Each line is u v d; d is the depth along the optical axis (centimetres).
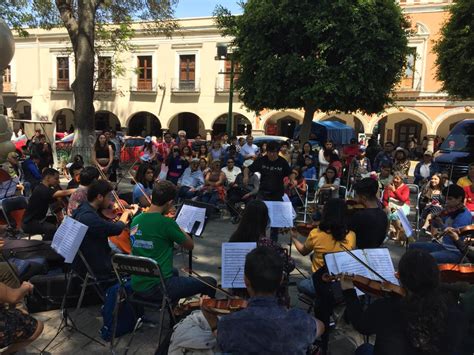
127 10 1348
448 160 999
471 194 633
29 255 428
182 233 345
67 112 3041
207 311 247
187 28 2595
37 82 2928
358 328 219
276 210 479
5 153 438
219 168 873
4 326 262
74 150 1077
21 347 277
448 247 450
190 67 2658
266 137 1656
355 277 255
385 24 1170
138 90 2747
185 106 2692
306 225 425
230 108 1402
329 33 1163
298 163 1053
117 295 333
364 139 2558
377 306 211
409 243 518
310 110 1304
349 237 344
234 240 341
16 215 581
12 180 638
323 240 338
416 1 2350
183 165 940
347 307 245
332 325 354
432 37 2347
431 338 191
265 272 194
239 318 186
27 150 1314
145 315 400
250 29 1242
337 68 1170
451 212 489
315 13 1144
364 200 380
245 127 2788
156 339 362
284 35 1214
